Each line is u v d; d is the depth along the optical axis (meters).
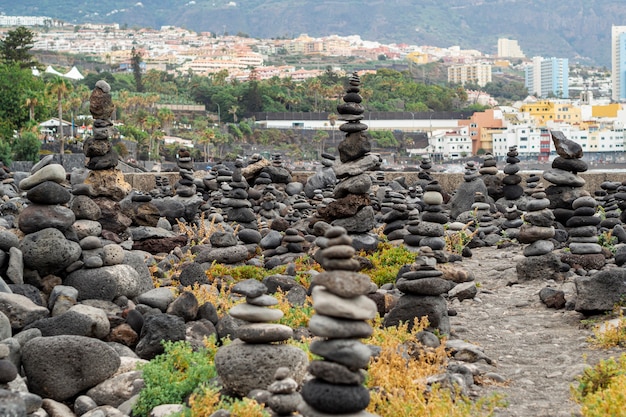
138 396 10.11
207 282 15.77
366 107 193.75
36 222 13.27
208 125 174.00
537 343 12.92
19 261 12.91
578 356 12.05
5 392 8.76
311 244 19.83
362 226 19.08
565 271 17.19
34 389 10.32
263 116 180.00
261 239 20.89
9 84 88.38
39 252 13.09
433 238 18.20
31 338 11.03
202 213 26.06
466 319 14.59
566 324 13.91
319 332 8.38
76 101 125.44
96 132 21.30
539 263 17.16
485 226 23.91
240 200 24.25
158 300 12.91
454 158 162.75
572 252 17.48
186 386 10.11
